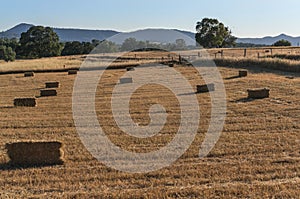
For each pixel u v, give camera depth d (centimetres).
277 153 1254
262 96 2472
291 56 5031
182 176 1058
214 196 907
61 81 4184
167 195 916
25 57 12100
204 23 10188
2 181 1045
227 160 1196
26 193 958
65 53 12381
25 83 4162
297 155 1232
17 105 2486
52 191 972
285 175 1045
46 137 1574
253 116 1886
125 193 934
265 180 1017
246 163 1155
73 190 975
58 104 2536
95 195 927
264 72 4034
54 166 1171
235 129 1617
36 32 12000
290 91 2683
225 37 10800
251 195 908
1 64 6619
